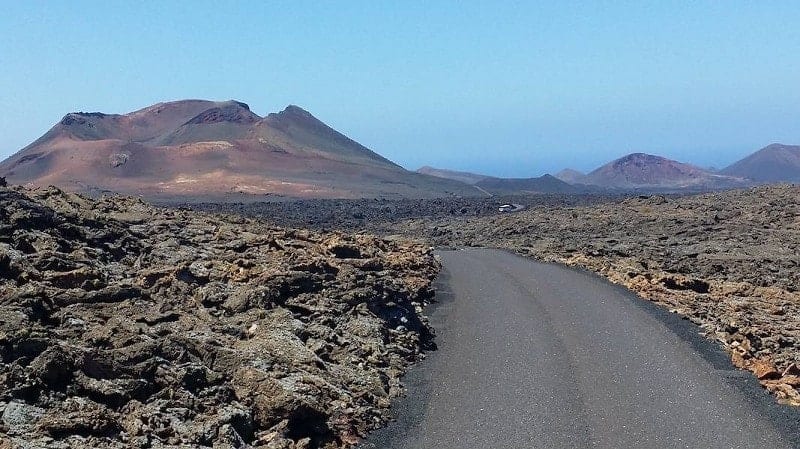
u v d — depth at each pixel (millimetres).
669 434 9812
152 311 11297
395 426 10008
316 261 16469
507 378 11984
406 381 11938
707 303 18250
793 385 11719
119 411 8289
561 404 10820
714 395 11227
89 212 17016
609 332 14641
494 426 10031
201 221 20500
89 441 7430
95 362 8695
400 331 14180
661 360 12875
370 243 23734
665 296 18562
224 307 12672
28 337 8656
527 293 18656
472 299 18203
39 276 11359
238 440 8344
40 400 7902
